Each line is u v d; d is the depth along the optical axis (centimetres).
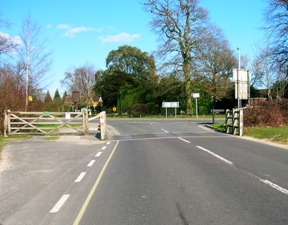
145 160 1122
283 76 3809
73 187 770
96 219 551
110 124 3216
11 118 2041
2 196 709
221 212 569
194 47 4522
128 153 1308
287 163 1021
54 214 582
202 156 1176
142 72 8312
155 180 816
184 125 2923
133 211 586
